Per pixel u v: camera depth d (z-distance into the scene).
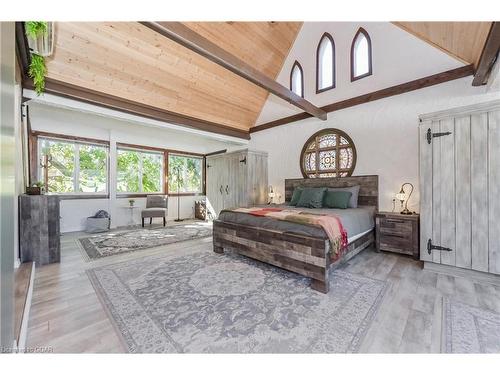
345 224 2.67
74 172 5.53
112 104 3.96
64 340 1.48
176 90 4.45
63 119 5.22
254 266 2.87
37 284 2.34
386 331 1.57
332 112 4.59
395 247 3.22
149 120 4.59
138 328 1.62
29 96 3.24
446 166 2.58
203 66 4.26
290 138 5.39
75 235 4.81
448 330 1.57
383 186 3.89
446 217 2.58
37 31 2.26
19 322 1.56
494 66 2.50
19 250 2.82
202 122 5.38
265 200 5.83
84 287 2.28
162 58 3.82
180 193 7.51
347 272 2.65
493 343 1.44
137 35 3.37
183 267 2.84
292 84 5.24
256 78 3.15
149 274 2.62
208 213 6.84
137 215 6.40
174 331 1.59
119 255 3.36
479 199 2.39
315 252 2.24
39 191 3.13
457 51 3.10
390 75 3.82
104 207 5.80
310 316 1.76
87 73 3.52
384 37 3.88
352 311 1.82
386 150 3.87
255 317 1.75
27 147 4.09
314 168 4.90
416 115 3.57
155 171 6.97
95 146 5.84
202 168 8.19
